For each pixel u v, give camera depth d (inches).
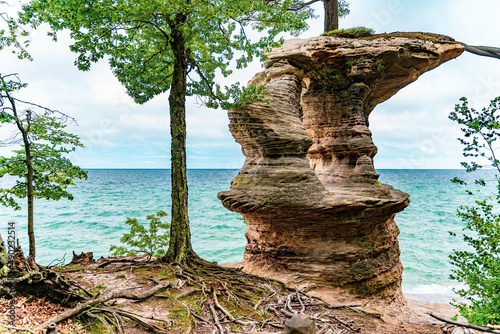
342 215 635.5
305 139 657.0
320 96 805.9
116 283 419.5
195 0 481.4
